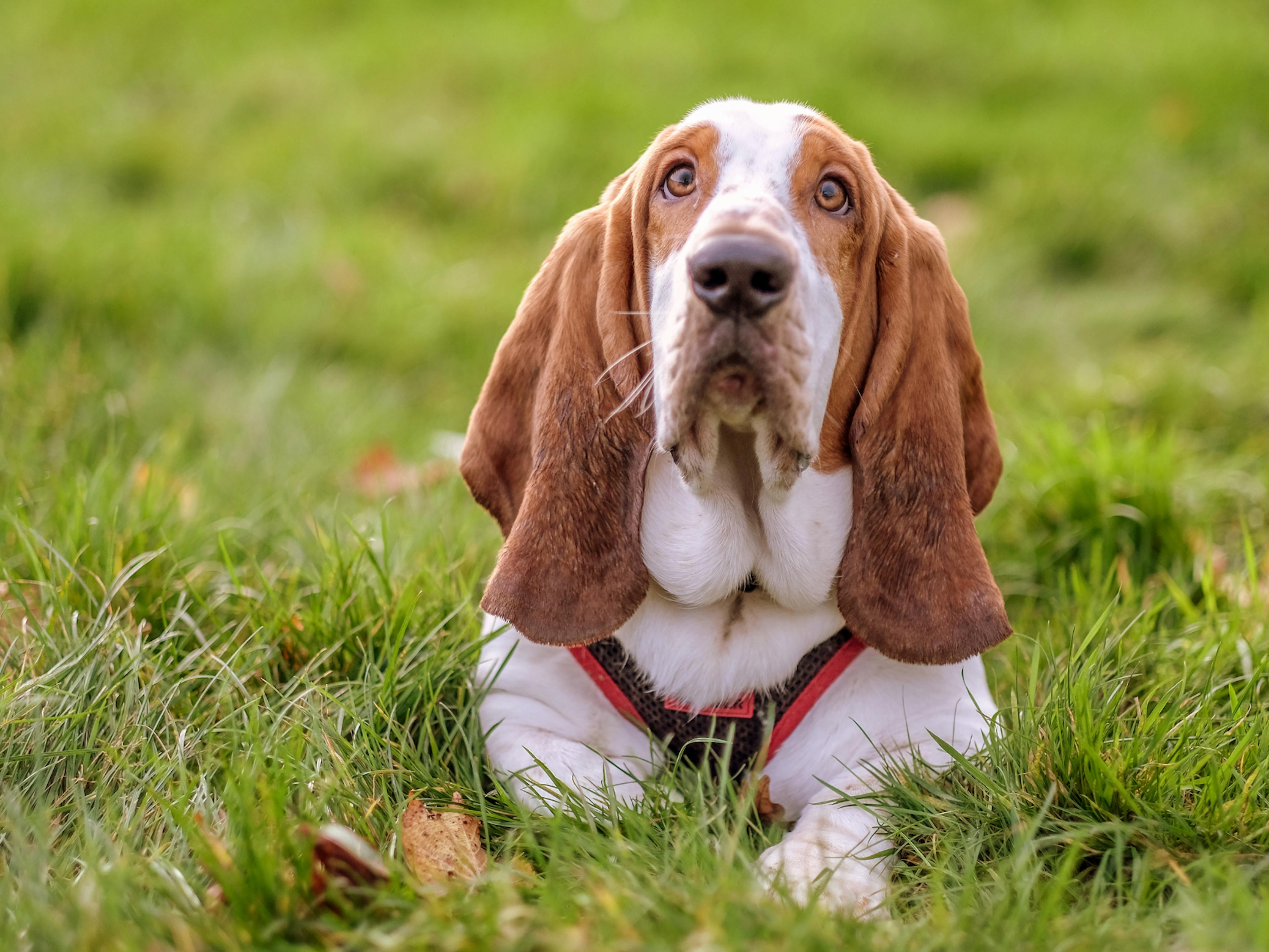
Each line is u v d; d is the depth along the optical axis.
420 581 2.99
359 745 2.40
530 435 2.67
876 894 2.10
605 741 2.62
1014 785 2.29
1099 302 6.14
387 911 1.92
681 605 2.57
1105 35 9.18
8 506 3.15
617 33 9.16
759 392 2.20
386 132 7.84
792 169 2.37
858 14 9.42
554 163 7.32
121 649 2.55
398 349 5.43
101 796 2.23
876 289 2.52
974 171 7.55
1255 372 4.87
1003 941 1.82
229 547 3.22
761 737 2.55
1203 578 3.04
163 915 1.83
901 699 2.59
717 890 1.86
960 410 2.59
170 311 5.20
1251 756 2.37
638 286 2.47
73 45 9.50
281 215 6.89
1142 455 3.74
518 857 2.15
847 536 2.54
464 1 10.14
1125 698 2.62
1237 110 7.84
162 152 7.58
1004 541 3.61
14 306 4.89
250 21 9.91
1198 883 1.99
